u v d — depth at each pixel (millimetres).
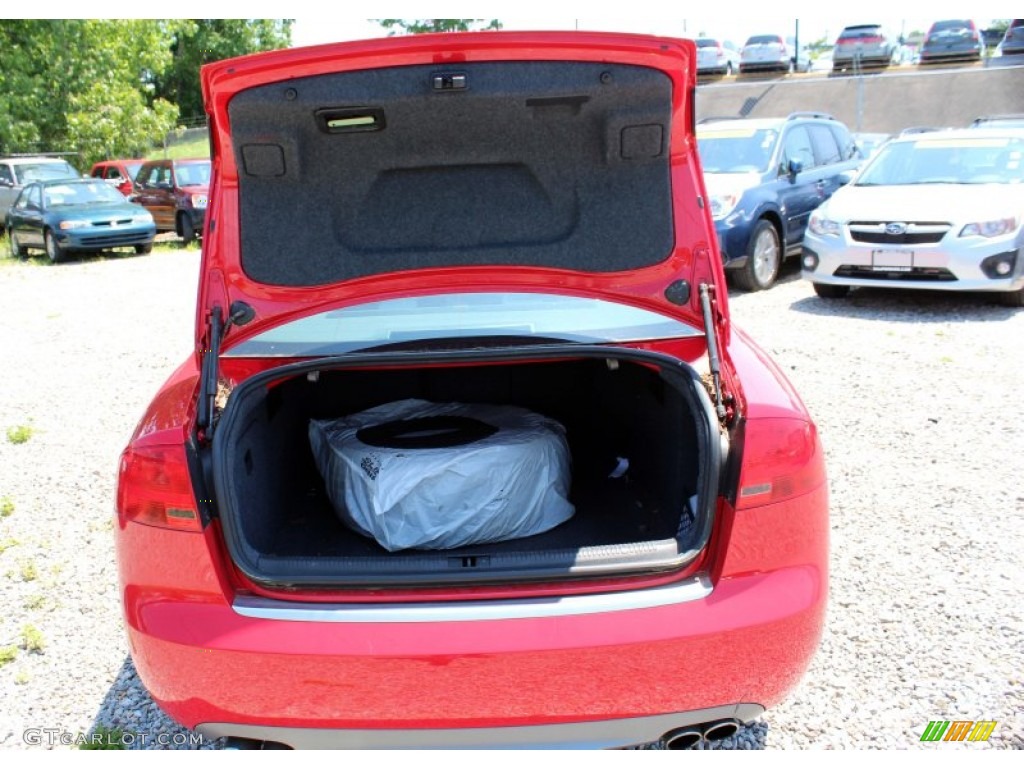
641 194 2688
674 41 2387
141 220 16312
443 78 2393
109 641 3311
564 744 2168
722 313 2719
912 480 4527
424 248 2723
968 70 25359
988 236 8070
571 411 3562
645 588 2160
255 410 2510
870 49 28953
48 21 25922
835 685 2945
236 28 41969
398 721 2117
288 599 2150
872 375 6395
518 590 2141
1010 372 6375
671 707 2141
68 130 26344
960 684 2926
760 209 9742
